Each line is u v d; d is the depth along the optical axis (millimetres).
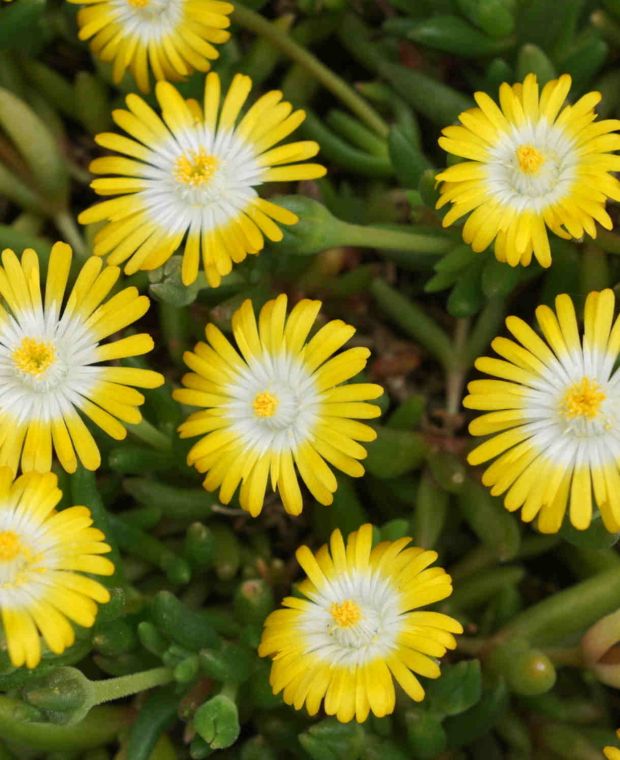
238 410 543
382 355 603
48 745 548
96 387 538
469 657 565
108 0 580
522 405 537
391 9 622
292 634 528
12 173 606
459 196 542
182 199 554
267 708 552
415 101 602
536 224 542
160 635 548
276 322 541
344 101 608
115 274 541
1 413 540
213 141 560
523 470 534
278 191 609
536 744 565
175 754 560
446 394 604
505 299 589
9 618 510
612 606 554
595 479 533
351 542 534
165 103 562
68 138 625
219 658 542
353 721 539
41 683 526
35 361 537
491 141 547
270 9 629
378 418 597
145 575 578
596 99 547
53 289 543
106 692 533
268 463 539
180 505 572
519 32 591
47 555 518
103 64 604
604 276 575
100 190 555
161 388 565
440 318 606
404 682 521
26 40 602
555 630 557
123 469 566
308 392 539
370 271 595
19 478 522
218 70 601
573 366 537
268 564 583
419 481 581
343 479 572
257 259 572
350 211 602
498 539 562
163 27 577
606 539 543
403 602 528
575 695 573
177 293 553
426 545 566
